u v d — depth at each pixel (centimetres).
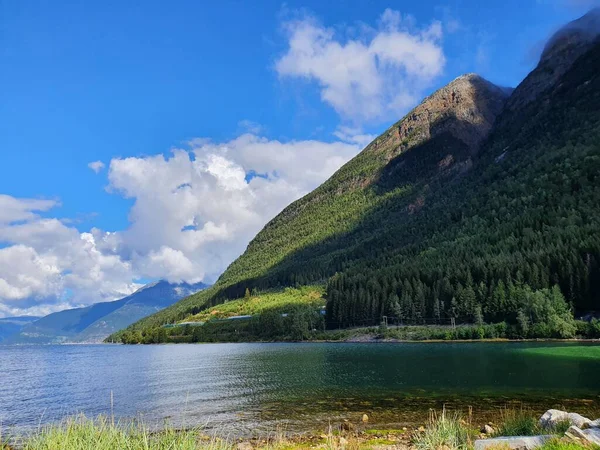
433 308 17938
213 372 8219
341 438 2609
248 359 10875
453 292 17762
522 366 6906
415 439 2505
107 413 4569
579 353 8694
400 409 4047
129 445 1777
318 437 3139
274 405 4600
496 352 9681
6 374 9312
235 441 3108
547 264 16462
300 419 3856
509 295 15688
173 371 8731
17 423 4275
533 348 10312
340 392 5209
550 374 5875
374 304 19550
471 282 17975
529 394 4472
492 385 5147
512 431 2416
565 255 16325
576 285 14862
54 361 13588
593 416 3369
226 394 5516
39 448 1841
